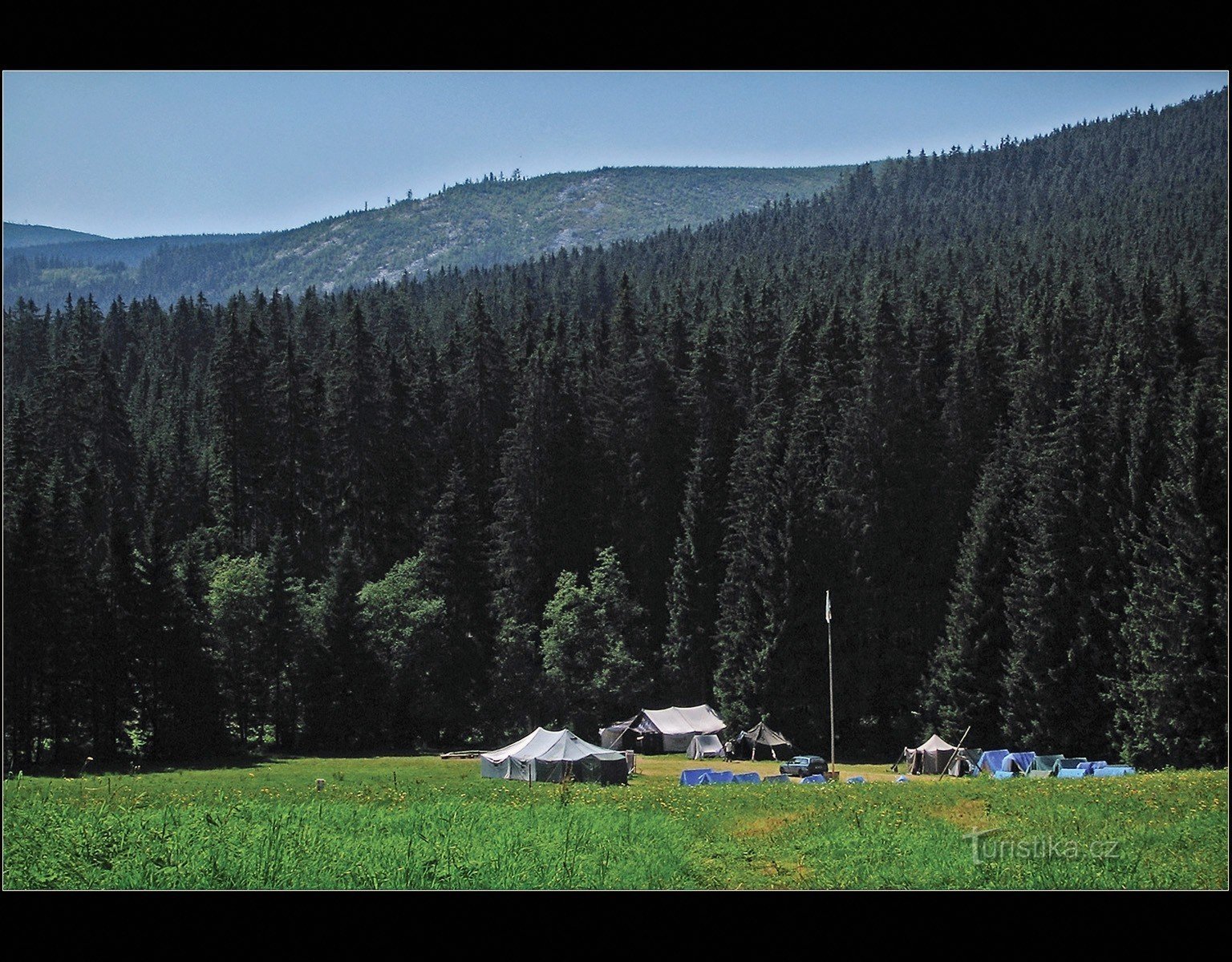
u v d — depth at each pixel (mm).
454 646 76562
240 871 17062
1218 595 52812
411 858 17844
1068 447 64500
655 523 88000
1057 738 60312
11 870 17016
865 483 76125
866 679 71500
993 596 65875
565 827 21781
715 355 91750
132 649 65438
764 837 22562
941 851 19766
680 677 79875
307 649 73188
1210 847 19578
